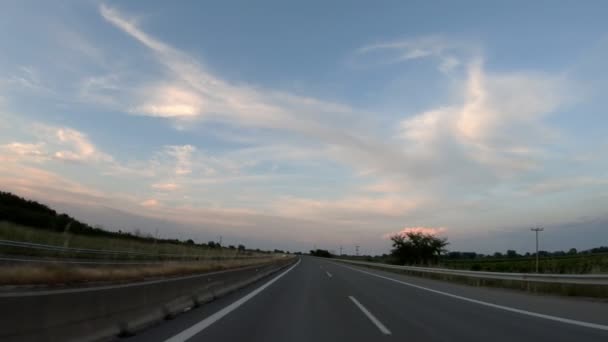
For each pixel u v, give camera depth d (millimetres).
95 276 24672
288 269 48688
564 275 19781
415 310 14234
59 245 39375
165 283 12430
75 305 7527
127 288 9789
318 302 16578
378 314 13297
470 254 119688
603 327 10758
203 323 11328
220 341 9148
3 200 61281
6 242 29312
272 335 9898
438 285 26031
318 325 11266
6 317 5816
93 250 40062
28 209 62594
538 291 21344
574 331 10250
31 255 34281
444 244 76125
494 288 24047
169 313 12297
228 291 20359
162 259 51312
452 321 11875
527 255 107000
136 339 9047
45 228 55750
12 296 5965
